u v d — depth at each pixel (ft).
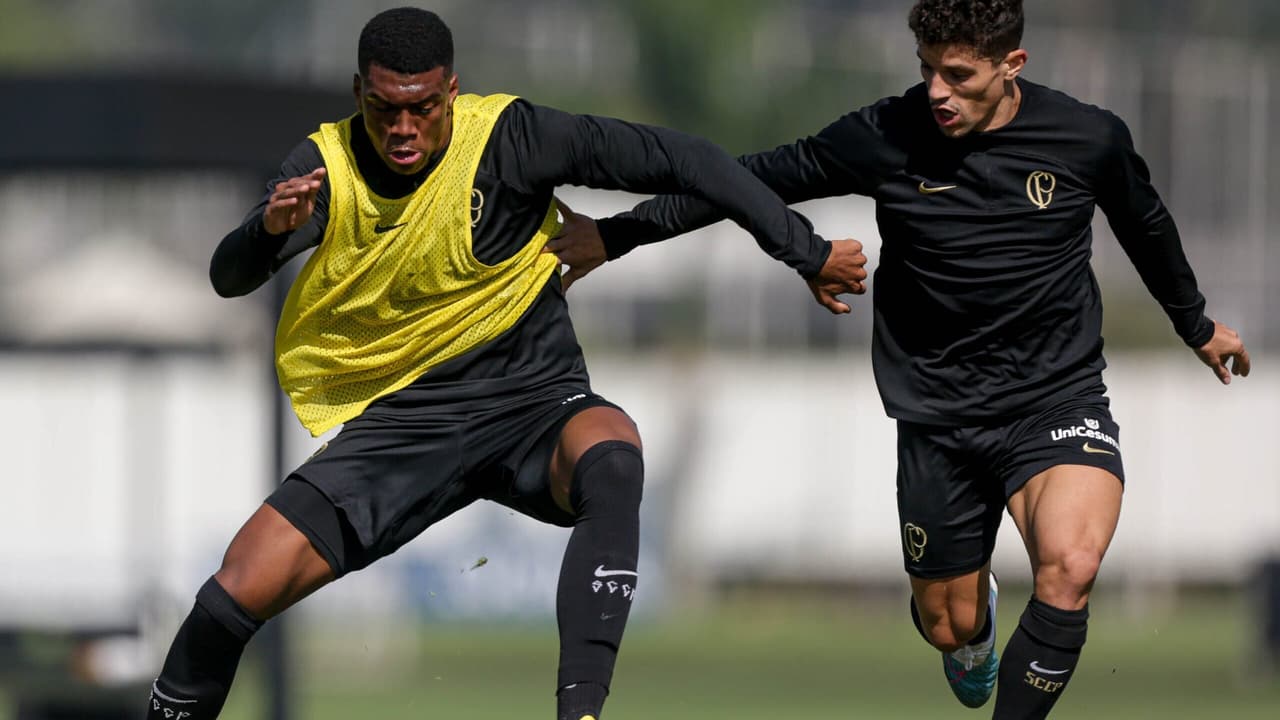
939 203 67.21
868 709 202.28
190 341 210.59
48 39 583.17
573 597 59.11
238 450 312.09
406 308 62.49
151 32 602.44
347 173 61.11
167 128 125.39
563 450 62.13
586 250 66.44
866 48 556.10
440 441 63.05
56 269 320.50
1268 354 453.99
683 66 549.54
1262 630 252.62
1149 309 437.17
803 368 386.93
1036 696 64.59
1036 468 67.56
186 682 61.67
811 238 64.13
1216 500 384.88
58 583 220.02
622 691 223.51
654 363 403.13
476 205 61.52
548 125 61.98
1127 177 66.74
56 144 124.88
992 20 63.41
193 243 319.47
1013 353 68.39
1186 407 383.65
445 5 565.12
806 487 378.73
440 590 323.78
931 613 75.46
